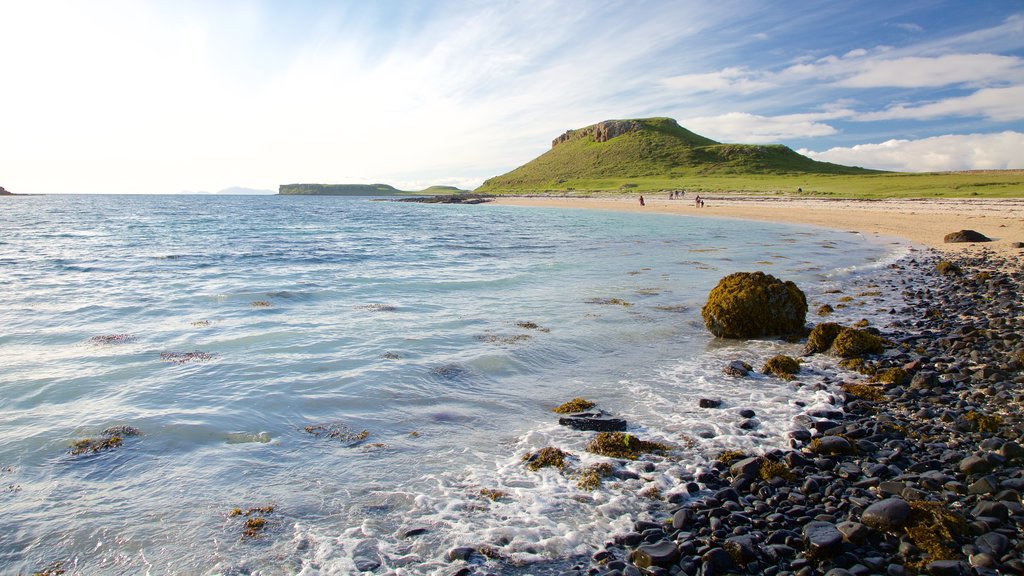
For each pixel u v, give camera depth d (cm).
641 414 740
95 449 609
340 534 470
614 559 446
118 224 5222
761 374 912
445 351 1007
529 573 428
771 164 15775
